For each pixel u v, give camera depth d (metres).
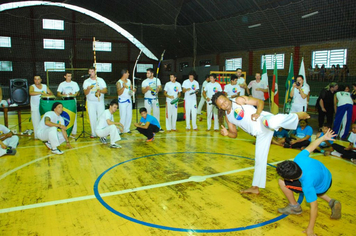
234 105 3.64
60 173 4.54
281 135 6.53
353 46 14.74
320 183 2.85
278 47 19.34
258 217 3.10
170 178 4.31
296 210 3.17
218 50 24.86
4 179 4.26
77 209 3.26
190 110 8.32
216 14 20.17
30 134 7.75
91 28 28.52
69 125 6.75
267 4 16.41
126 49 30.44
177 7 21.02
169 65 33.50
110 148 6.18
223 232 2.77
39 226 2.88
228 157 5.48
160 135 7.63
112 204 3.40
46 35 26.75
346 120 7.33
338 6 13.77
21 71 26.03
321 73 15.77
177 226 2.88
